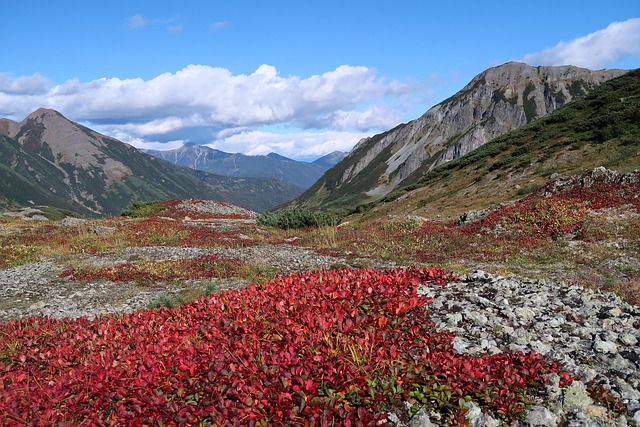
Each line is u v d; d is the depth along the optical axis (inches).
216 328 316.2
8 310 595.5
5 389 262.7
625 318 329.7
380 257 959.0
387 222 1465.3
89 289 692.1
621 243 829.2
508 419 220.1
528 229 1009.5
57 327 396.8
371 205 2910.9
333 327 292.4
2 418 228.4
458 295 382.6
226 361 259.3
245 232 1451.8
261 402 218.5
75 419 234.2
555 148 2005.4
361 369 241.9
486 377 232.4
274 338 291.3
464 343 286.0
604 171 1170.6
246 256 971.9
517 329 309.6
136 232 1280.8
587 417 219.8
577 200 1072.8
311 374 240.2
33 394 251.3
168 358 268.2
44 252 1027.9
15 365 320.2
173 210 2165.4
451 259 900.6
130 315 393.1
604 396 232.1
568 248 856.3
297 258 960.3
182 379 247.3
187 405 223.5
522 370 239.9
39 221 1914.4
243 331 305.7
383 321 298.7
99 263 895.7
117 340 334.6
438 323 317.1
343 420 207.5
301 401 215.0
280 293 379.2
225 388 230.7
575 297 382.6
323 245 1163.9
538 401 231.6
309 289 376.2
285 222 1670.8
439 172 2758.4
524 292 393.4
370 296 344.5
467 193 2004.2
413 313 327.3
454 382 233.0
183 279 751.7
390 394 229.0
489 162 2384.4
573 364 260.1
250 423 204.1
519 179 1863.9
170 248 1075.3
